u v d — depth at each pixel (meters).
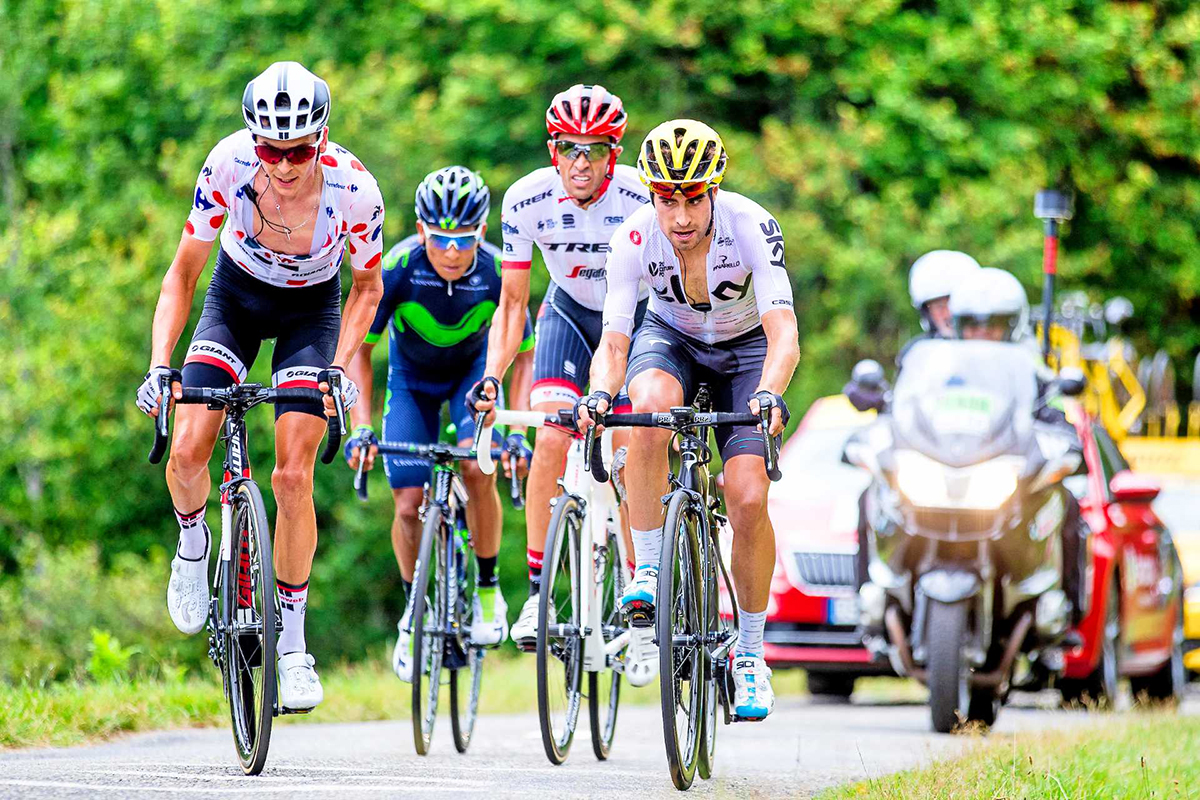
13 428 70.38
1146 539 35.12
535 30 69.31
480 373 25.64
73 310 71.50
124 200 75.94
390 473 24.98
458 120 67.06
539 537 22.05
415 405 25.50
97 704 24.55
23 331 71.94
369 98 67.00
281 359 18.73
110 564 72.94
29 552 68.69
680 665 17.39
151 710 25.14
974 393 28.00
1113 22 73.69
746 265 18.22
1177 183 82.19
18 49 81.94
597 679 21.11
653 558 18.38
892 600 28.02
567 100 21.94
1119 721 27.02
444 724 27.22
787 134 68.62
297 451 17.98
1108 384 56.59
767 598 18.75
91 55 78.81
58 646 59.69
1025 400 28.31
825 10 69.12
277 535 18.14
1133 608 33.75
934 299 34.97
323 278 18.95
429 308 24.69
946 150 70.38
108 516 72.50
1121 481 32.94
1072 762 19.83
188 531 18.81
